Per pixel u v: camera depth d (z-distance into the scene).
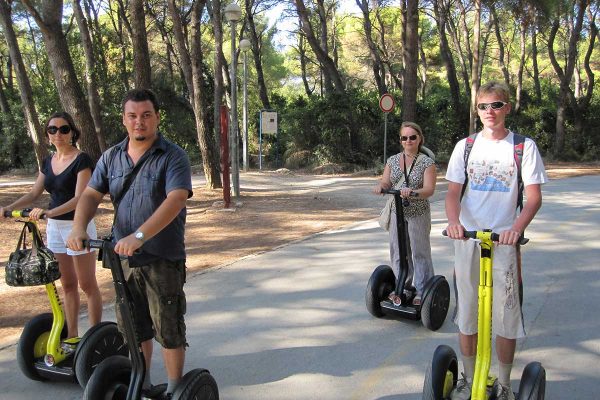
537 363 3.08
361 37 39.06
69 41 25.02
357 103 22.88
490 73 47.41
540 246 7.85
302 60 33.88
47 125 3.77
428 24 39.94
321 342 4.63
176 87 28.16
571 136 28.33
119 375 3.02
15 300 5.80
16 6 27.45
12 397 3.70
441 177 17.81
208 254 7.87
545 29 28.02
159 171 2.91
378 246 8.02
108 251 2.72
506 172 3.04
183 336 3.00
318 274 6.64
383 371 4.09
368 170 20.62
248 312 5.37
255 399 3.70
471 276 3.12
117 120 23.92
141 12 12.68
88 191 3.04
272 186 16.28
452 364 3.14
